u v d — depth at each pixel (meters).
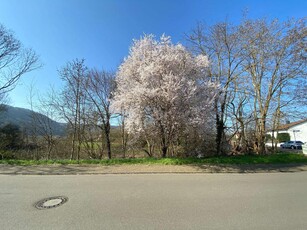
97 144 20.12
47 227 4.70
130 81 14.94
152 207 5.82
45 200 6.38
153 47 15.38
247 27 17.20
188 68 15.14
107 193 7.01
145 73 13.49
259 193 7.21
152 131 14.51
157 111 13.54
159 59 14.21
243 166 11.98
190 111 13.40
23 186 7.82
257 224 4.84
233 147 18.42
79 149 19.12
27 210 5.63
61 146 20.86
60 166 11.18
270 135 22.56
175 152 16.45
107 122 19.36
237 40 17.20
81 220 5.03
